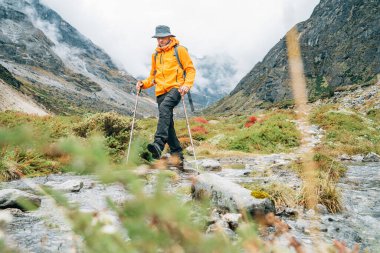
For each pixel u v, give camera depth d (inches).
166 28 266.8
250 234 22.6
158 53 271.0
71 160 14.1
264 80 7150.6
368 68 5054.1
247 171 318.0
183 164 215.2
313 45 6456.7
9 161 240.4
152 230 16.2
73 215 19.5
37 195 154.0
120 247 17.2
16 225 110.1
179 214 16.3
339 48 5792.3
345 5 6363.2
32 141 13.5
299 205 162.4
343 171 311.1
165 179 16.8
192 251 16.8
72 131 341.4
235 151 626.5
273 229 86.0
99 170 14.8
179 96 261.7
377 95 2568.9
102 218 19.3
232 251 19.4
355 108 2491.4
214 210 130.6
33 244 87.0
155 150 224.7
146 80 273.6
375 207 169.9
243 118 1167.6
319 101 3366.1
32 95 6333.7
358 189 228.7
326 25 6481.3
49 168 262.7
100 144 15.1
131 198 15.8
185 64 263.9
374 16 5625.0
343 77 5206.7
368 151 616.7
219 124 1015.6
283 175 299.1
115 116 376.8
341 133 775.1
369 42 5339.6
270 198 148.2
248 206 130.0
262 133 703.1
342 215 152.0
